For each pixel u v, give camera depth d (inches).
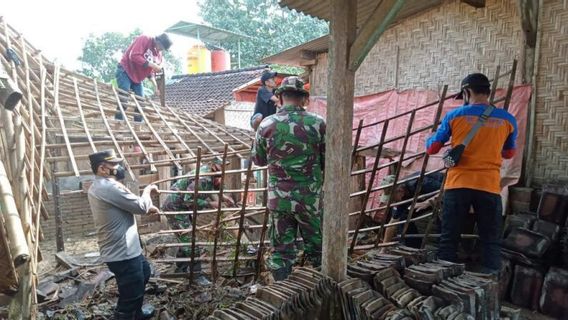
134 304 123.9
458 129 121.2
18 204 99.9
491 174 119.3
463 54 192.9
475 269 151.2
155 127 190.9
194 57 642.8
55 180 201.2
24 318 89.7
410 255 107.8
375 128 223.9
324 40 245.3
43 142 134.7
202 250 167.0
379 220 186.1
